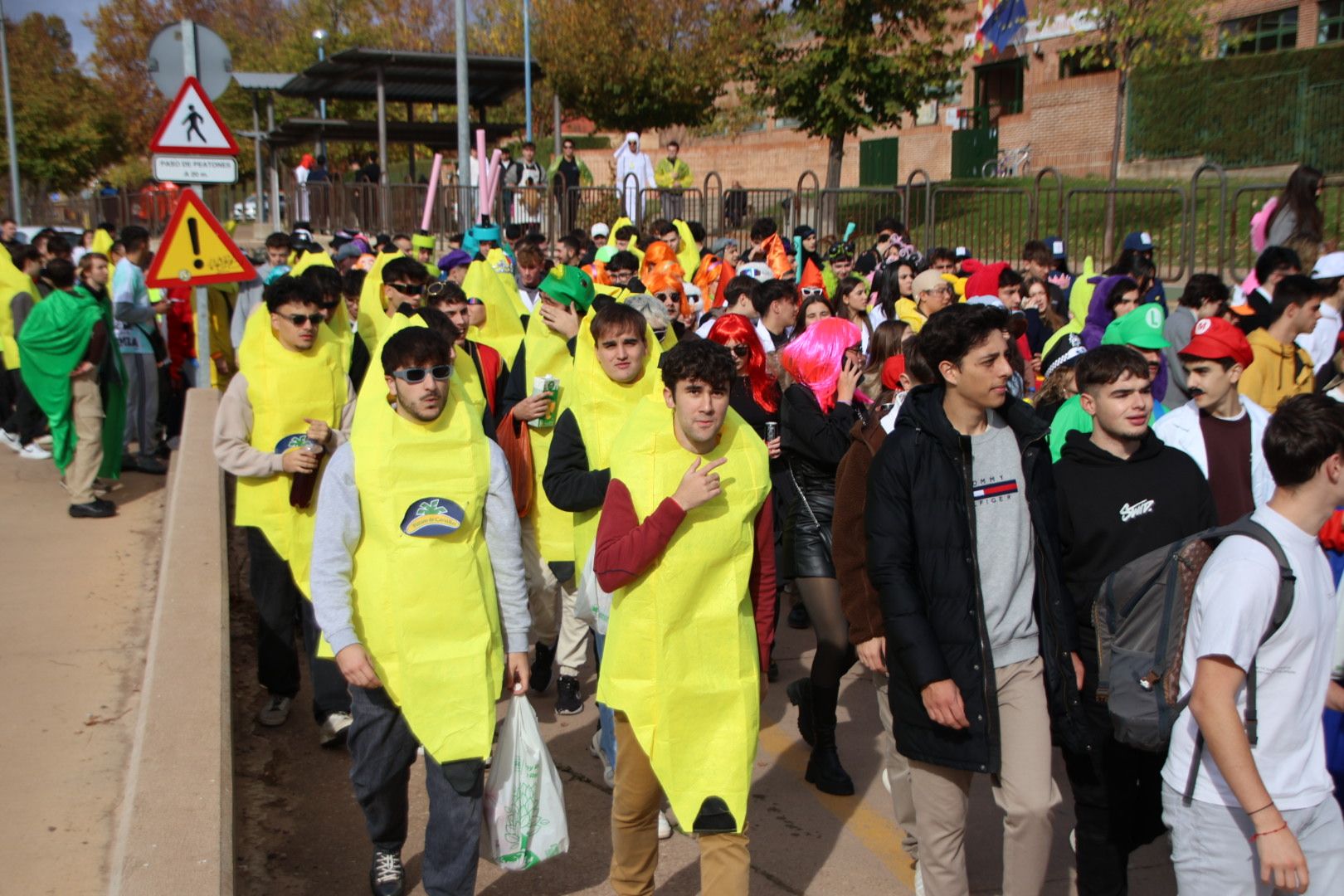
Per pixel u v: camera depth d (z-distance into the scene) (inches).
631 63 1090.1
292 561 213.9
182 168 336.2
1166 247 508.4
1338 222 472.4
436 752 145.9
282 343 216.5
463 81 741.3
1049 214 546.3
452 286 252.4
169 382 421.7
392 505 147.0
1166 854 182.7
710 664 141.0
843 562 160.7
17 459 409.4
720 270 467.2
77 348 333.4
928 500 141.5
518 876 169.6
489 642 150.8
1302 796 120.0
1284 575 116.0
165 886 130.3
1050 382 214.2
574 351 233.0
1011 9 844.0
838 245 490.0
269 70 1800.0
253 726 222.1
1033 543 144.8
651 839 148.3
